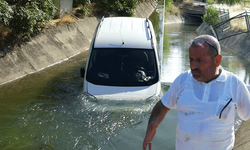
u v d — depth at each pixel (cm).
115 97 501
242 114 191
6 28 861
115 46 602
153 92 518
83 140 389
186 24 3797
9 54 808
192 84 189
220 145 187
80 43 1225
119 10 1906
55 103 537
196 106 185
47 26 1118
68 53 1074
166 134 402
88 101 499
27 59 853
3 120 468
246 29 1482
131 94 509
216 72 183
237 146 369
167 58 1096
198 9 4647
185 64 991
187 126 191
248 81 803
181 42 1596
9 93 627
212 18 2095
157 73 561
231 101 180
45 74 807
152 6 3206
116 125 426
